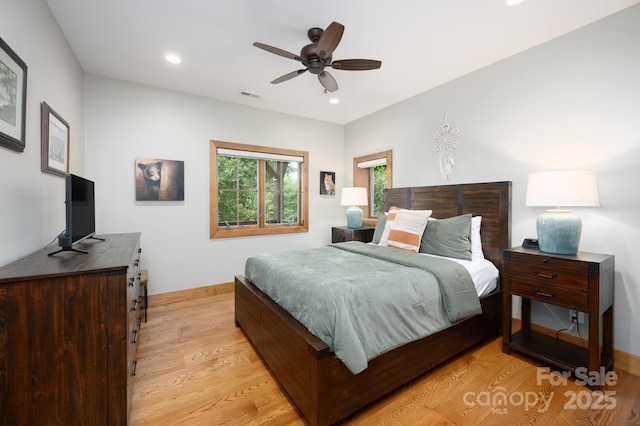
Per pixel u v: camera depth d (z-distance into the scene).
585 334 2.21
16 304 1.15
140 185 3.22
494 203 2.70
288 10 1.98
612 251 2.06
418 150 3.54
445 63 2.76
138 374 1.95
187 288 3.56
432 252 2.75
